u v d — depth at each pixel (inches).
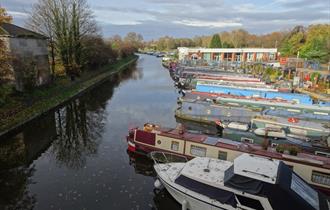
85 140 952.3
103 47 2652.6
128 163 750.5
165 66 3769.7
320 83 1697.8
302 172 586.6
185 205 499.5
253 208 438.3
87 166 733.3
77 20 1905.8
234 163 494.9
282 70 2191.2
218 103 1168.8
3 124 905.5
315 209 419.8
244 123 1008.9
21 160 778.2
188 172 524.1
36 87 1405.0
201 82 1643.7
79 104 1482.5
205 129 1090.7
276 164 487.8
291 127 924.6
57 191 603.5
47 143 943.7
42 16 1742.1
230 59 3708.2
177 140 708.7
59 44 1802.4
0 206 550.6
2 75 1050.1
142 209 542.9
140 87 2054.6
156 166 607.2
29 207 542.3
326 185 566.9
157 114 1285.7
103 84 2171.5
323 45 2709.2
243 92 1375.5
